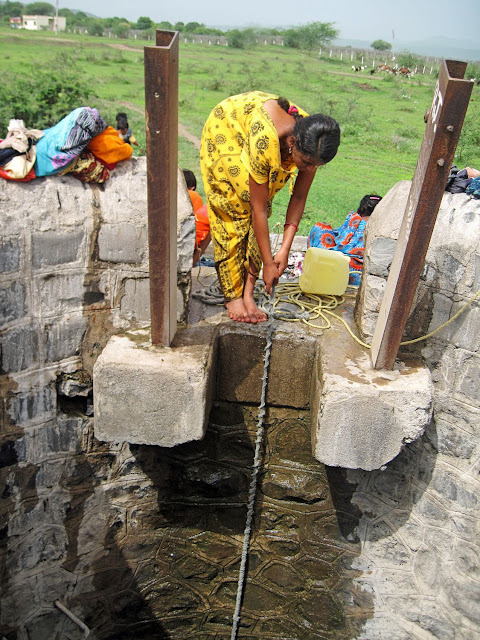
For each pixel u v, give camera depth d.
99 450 4.04
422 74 35.06
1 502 3.73
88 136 3.19
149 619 4.80
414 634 4.19
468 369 3.50
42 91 14.14
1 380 3.46
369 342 3.61
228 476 4.26
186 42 58.16
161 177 2.90
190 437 3.34
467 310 3.41
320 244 4.79
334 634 4.57
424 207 2.80
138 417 3.32
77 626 4.42
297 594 4.58
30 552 4.01
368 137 16.12
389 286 3.24
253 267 3.62
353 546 4.29
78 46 38.47
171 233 3.10
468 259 3.35
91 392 3.86
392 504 4.07
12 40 42.00
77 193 3.36
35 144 3.23
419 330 3.62
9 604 4.00
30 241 3.28
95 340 3.71
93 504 4.18
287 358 3.76
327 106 19.25
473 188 3.44
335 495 4.19
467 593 3.83
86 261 3.49
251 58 41.66
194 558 4.59
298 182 3.38
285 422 4.04
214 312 3.89
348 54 51.47
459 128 2.60
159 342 3.41
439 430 3.74
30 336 3.47
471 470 3.65
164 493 4.35
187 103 19.78
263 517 4.40
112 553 4.41
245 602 4.72
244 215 3.45
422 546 4.01
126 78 25.48
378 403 3.13
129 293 3.63
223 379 3.87
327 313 3.98
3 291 3.27
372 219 3.72
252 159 3.01
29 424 3.69
